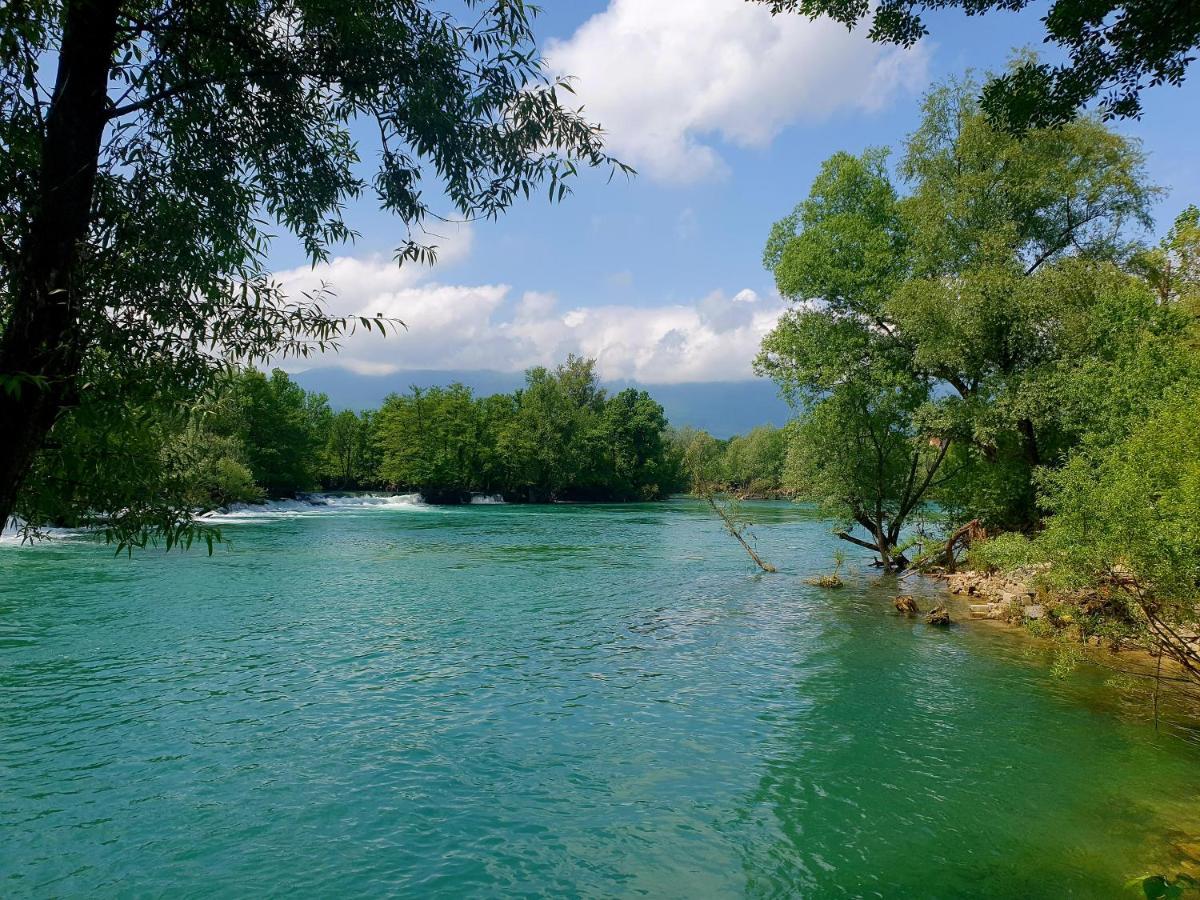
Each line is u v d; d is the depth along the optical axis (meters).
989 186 25.19
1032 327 22.38
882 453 29.34
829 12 7.76
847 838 7.97
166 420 4.22
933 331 24.12
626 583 26.56
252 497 59.00
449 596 23.19
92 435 3.86
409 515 65.75
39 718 11.41
